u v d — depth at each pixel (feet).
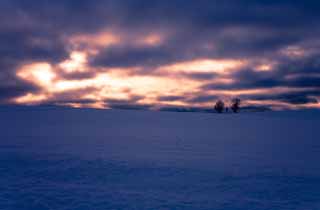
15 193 16.63
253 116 66.08
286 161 24.93
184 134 38.60
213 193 17.29
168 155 26.40
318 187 18.45
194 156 26.21
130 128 42.93
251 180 19.70
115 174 20.54
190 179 19.77
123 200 15.98
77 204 15.38
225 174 20.99
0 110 58.23
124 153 26.76
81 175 20.13
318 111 79.15
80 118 51.96
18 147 27.78
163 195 16.85
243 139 35.50
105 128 41.93
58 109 63.98
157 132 39.73
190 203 15.72
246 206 15.47
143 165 22.94
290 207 15.42
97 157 25.07
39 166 21.97
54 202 15.57
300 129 45.60
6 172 20.33
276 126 49.39
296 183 19.16
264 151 28.76
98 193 16.97
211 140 34.47
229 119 59.26
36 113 55.52
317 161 24.90
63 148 28.07
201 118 59.62
